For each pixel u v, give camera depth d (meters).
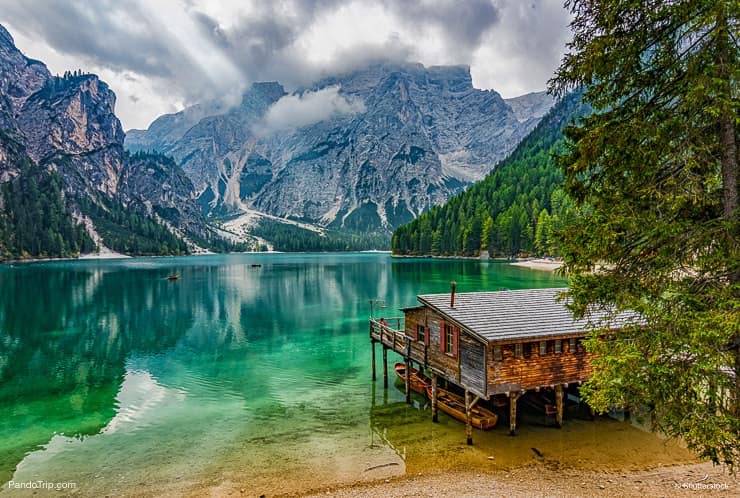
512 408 19.22
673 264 10.10
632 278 10.91
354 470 17.02
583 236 10.96
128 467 17.91
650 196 10.12
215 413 23.80
